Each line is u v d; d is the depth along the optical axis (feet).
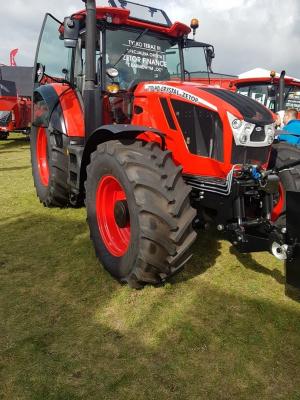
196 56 15.14
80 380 6.98
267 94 31.73
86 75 12.44
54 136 14.90
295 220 8.13
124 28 13.29
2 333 8.21
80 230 13.94
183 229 8.96
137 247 9.06
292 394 6.75
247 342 7.99
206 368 7.30
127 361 7.45
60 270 10.96
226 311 9.04
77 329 8.36
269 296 9.70
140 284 9.64
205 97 10.35
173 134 10.91
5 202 17.46
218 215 9.95
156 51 13.98
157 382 6.96
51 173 15.01
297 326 8.52
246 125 9.76
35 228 14.16
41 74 16.16
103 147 10.41
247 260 11.69
